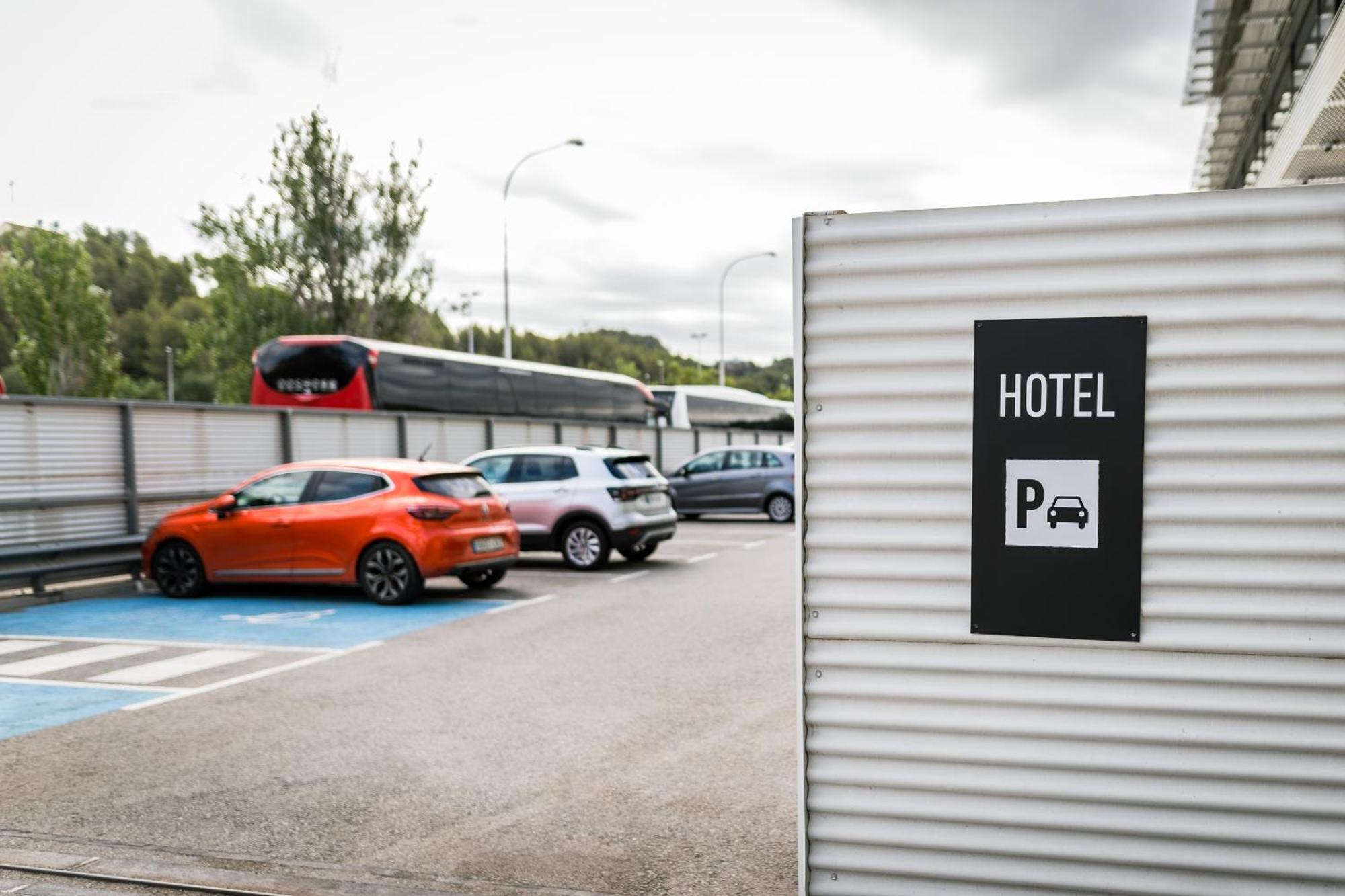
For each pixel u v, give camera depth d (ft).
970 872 10.19
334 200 114.93
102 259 451.53
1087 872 9.90
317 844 15.08
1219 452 9.37
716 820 15.80
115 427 45.16
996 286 9.78
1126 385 9.52
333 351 69.51
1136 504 9.56
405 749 19.80
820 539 10.38
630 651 29.19
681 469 80.28
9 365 242.58
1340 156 32.14
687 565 50.67
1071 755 9.84
